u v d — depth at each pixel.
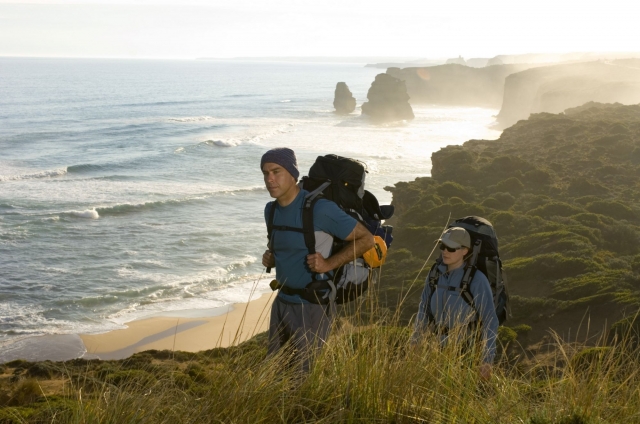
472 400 3.35
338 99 169.25
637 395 3.39
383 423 3.20
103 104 181.62
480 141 45.34
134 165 76.62
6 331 27.95
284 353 3.61
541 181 33.28
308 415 3.26
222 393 3.24
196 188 64.00
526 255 22.69
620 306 14.38
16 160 80.94
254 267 38.16
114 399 3.20
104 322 29.08
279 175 3.72
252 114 163.50
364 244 3.71
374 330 3.73
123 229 46.84
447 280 4.43
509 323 15.65
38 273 36.22
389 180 69.69
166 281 35.12
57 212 50.72
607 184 32.41
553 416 3.26
